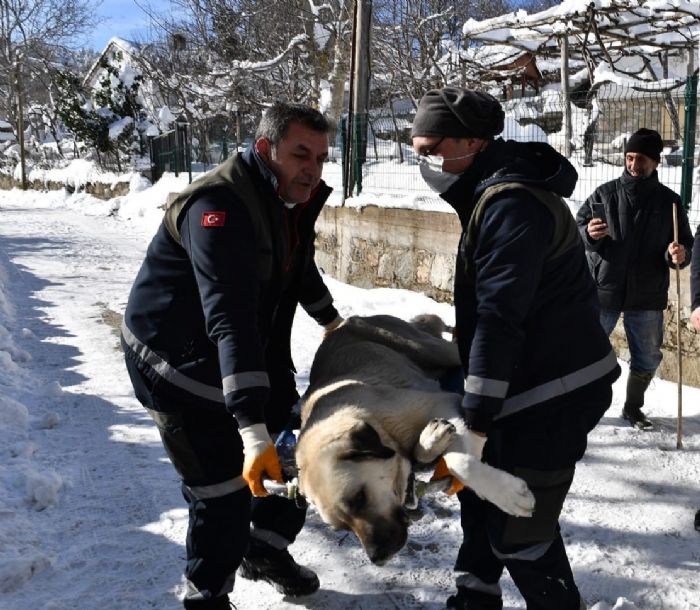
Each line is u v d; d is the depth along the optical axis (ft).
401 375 9.43
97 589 10.55
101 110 84.07
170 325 8.55
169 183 64.85
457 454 7.35
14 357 21.50
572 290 7.80
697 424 16.28
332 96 56.13
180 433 8.71
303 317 26.55
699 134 27.43
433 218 27.22
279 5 66.39
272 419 9.96
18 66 108.27
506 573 10.73
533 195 7.34
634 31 46.44
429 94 7.96
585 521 12.32
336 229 33.35
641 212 15.44
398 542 7.70
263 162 8.33
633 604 9.80
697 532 11.90
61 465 14.53
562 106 36.17
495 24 43.62
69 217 68.80
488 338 7.24
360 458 7.74
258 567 10.19
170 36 79.97
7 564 10.63
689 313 18.35
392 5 65.72
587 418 7.91
